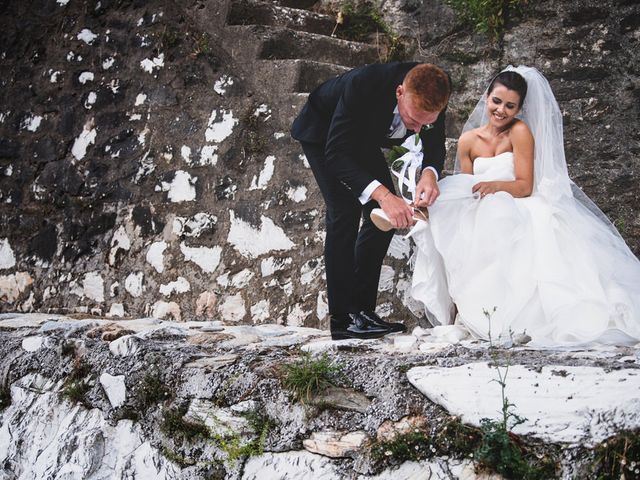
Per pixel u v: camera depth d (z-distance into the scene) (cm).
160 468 326
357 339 351
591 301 335
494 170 374
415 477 272
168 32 520
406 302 426
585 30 492
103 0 559
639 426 247
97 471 341
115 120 534
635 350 299
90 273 527
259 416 307
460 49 532
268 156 466
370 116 340
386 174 361
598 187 478
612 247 360
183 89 508
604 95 483
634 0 480
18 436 375
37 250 555
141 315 500
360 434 286
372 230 360
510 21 515
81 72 557
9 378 399
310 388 297
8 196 575
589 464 249
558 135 372
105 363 365
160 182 505
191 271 484
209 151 489
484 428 262
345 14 570
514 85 369
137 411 344
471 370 279
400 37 558
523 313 345
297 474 292
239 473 305
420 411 279
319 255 439
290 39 503
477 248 348
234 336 387
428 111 321
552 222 351
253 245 463
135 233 511
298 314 440
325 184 358
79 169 543
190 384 329
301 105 455
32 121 575
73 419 361
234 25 504
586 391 260
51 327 426
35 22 590
